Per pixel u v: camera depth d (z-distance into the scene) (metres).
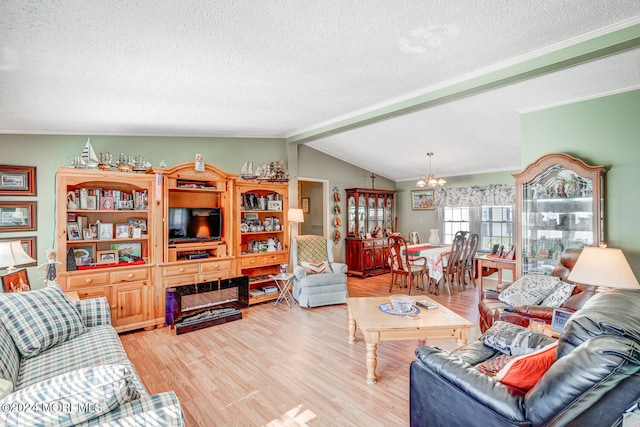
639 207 3.03
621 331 1.16
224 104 3.38
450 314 2.85
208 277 4.21
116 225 3.73
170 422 1.19
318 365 2.80
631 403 1.08
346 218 7.13
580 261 2.41
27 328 2.05
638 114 3.05
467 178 6.99
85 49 2.03
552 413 1.17
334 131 4.55
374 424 2.02
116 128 3.85
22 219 3.48
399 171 7.54
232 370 2.72
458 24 2.05
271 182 5.01
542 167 3.40
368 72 2.76
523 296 2.99
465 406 1.46
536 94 3.41
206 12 1.76
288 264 5.25
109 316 2.66
